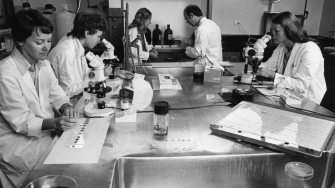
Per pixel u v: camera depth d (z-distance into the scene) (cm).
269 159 118
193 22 380
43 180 88
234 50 488
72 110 156
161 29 479
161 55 436
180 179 118
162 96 195
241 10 505
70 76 213
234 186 122
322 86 243
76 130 136
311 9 523
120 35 429
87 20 217
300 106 175
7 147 146
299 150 113
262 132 129
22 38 137
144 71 275
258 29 518
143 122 148
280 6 508
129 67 271
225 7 501
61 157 111
